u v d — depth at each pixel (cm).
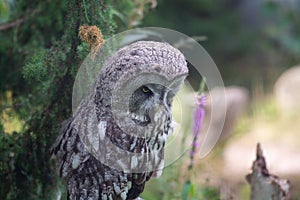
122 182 570
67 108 661
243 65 2184
